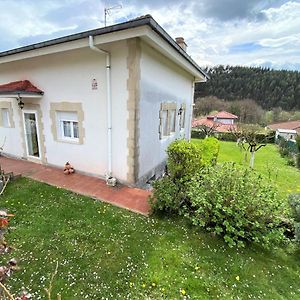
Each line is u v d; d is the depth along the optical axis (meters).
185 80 9.86
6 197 4.95
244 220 3.52
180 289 2.69
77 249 3.32
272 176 9.34
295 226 3.51
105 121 5.69
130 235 3.72
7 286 2.60
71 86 5.99
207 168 4.59
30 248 3.30
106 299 2.52
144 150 6.09
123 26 4.21
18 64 6.88
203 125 24.75
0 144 8.59
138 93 5.23
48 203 4.75
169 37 5.02
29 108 7.11
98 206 4.68
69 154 6.65
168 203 4.21
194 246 3.50
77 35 4.79
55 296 2.51
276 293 2.71
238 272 3.01
